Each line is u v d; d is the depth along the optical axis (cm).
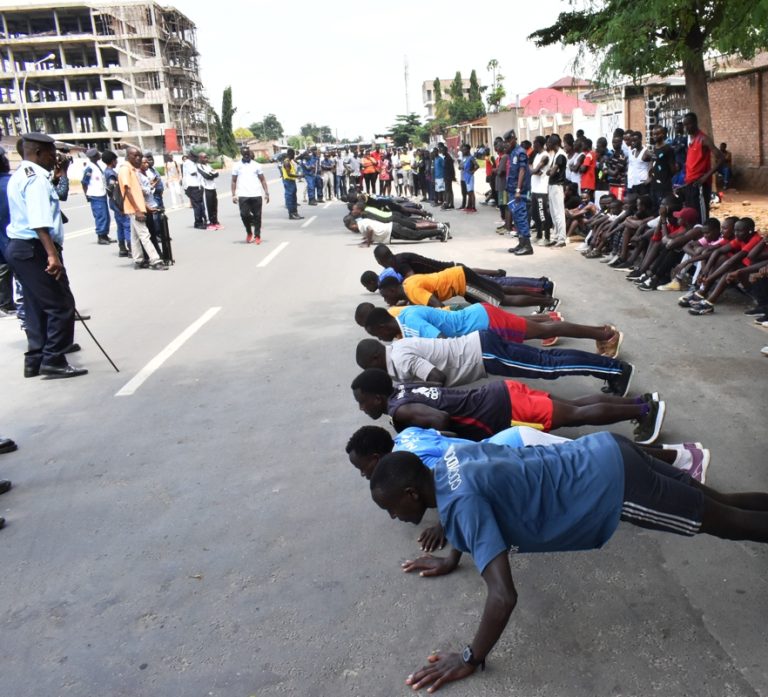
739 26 773
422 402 390
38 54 7556
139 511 403
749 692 250
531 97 3322
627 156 1196
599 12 1134
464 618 299
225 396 573
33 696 271
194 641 296
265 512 393
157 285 1043
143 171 1190
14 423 550
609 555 335
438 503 260
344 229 1603
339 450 461
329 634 295
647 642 277
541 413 398
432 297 639
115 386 615
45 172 616
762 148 1695
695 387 520
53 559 362
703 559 327
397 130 7850
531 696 255
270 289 969
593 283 873
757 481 385
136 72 7362
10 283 909
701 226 762
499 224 1505
